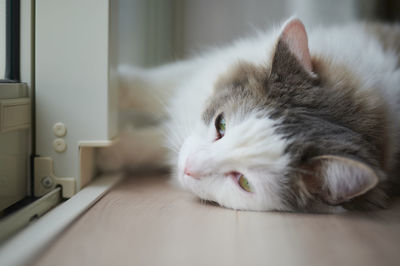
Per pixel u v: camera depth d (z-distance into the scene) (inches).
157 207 13.4
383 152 13.6
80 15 14.2
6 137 13.1
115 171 16.9
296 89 13.5
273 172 12.8
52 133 14.5
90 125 14.5
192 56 21.8
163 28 22.7
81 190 14.6
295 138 12.7
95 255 10.2
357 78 14.3
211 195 13.7
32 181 14.5
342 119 13.3
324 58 14.6
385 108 14.1
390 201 14.3
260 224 12.2
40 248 10.3
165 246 10.7
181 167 13.9
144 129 17.5
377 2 23.3
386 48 17.3
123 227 11.8
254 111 13.3
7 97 13.2
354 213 13.2
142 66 22.4
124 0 21.7
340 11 22.6
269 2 22.8
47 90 14.4
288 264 10.1
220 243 11.0
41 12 14.1
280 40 13.5
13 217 11.7
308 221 12.5
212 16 23.0
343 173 12.3
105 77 14.4
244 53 16.2
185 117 15.8
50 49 14.3
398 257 10.4
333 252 10.6
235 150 12.9
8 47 13.8
